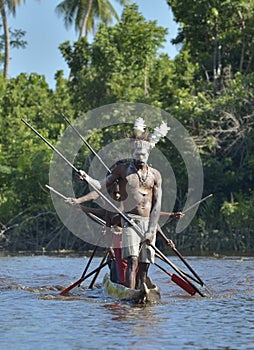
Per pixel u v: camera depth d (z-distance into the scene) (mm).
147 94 68562
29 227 62188
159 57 74125
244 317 20469
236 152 61094
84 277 25625
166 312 21328
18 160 63219
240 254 51031
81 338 17531
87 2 82312
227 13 66875
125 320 19953
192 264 39125
